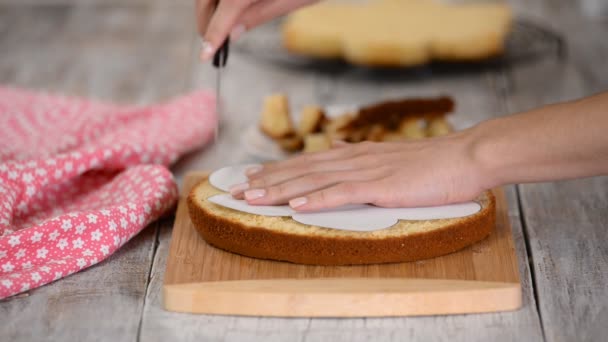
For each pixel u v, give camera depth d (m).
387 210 1.13
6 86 1.61
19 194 1.22
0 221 1.17
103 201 1.23
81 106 1.48
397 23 1.63
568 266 1.14
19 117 1.44
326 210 1.13
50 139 1.40
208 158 1.39
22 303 1.10
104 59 1.73
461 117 1.44
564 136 1.08
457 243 1.12
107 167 1.30
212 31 1.21
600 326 1.07
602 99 1.08
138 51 1.76
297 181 1.15
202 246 1.14
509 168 1.11
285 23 1.71
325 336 1.06
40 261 1.13
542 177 1.10
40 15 1.95
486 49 1.59
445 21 1.63
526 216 1.23
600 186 1.29
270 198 1.14
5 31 1.84
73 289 1.12
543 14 1.88
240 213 1.14
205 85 1.62
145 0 2.06
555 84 1.59
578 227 1.21
